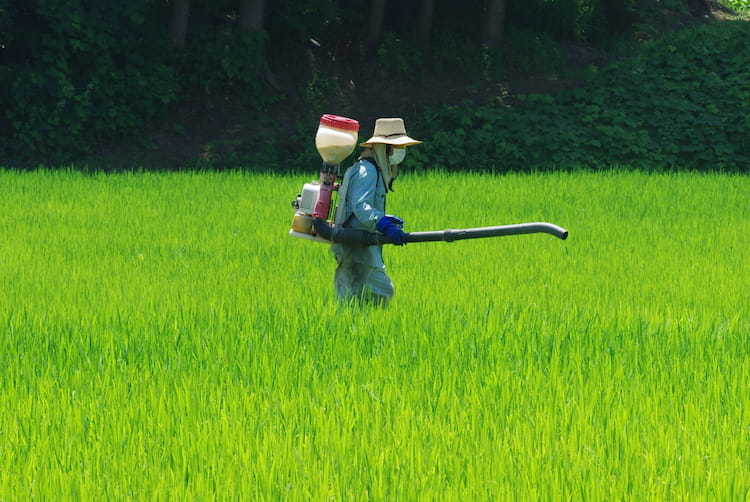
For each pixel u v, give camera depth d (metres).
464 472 12.38
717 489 11.80
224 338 19.17
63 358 17.77
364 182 20.95
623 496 11.69
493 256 31.47
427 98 78.00
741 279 28.06
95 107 68.50
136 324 20.48
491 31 83.56
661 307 23.97
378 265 21.89
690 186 51.59
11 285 25.56
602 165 69.12
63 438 13.42
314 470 12.41
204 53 72.88
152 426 14.03
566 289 26.27
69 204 42.62
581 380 16.16
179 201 44.25
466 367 17.42
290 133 72.44
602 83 77.88
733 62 78.69
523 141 70.25
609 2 89.38
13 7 66.00
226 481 12.07
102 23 69.25
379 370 17.09
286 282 26.59
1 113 67.25
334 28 81.56
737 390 16.09
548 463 12.60
